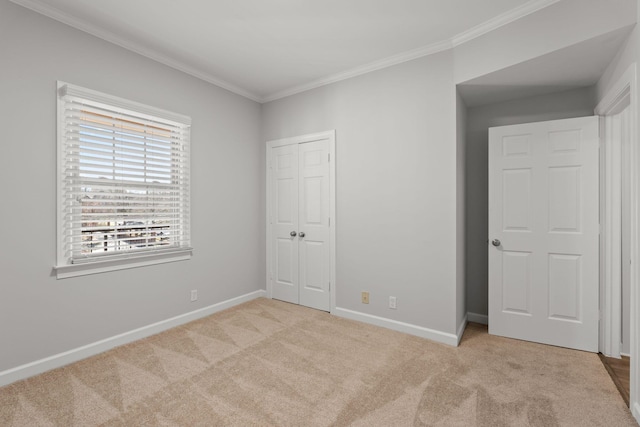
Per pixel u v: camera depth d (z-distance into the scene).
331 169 3.24
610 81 2.16
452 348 2.49
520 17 2.16
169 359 2.30
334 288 3.24
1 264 1.97
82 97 2.27
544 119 2.76
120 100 2.48
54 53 2.17
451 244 2.58
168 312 2.88
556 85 2.56
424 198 2.71
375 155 2.96
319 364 2.23
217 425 1.61
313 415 1.69
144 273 2.71
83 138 2.33
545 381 2.01
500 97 2.83
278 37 2.52
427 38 2.52
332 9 2.17
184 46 2.65
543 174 2.56
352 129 3.10
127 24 2.34
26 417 1.67
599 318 2.41
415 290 2.76
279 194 3.70
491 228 2.76
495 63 2.29
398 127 2.83
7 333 1.99
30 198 2.08
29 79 2.07
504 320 2.73
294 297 3.60
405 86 2.79
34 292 2.10
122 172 2.56
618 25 1.79
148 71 2.71
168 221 2.91
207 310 3.21
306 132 3.44
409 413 1.71
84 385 1.96
